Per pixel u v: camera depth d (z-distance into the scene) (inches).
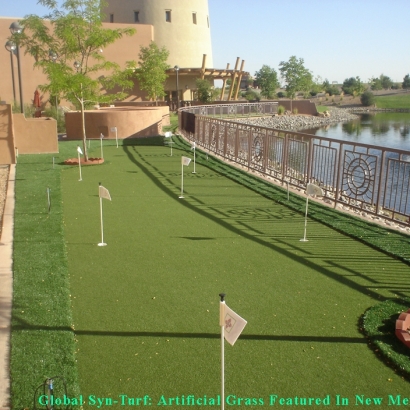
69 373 146.8
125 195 407.5
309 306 193.0
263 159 500.1
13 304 194.9
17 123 693.9
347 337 168.7
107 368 151.1
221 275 226.1
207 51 2081.7
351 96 3636.8
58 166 571.8
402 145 1150.3
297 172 426.3
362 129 1723.7
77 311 190.2
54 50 569.6
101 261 246.4
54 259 247.6
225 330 120.3
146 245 271.7
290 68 2285.9
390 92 4015.8
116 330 174.7
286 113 2059.5
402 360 151.8
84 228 307.4
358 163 340.2
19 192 419.2
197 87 1815.9
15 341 165.6
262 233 295.4
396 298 198.7
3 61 1384.1
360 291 207.5
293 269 233.5
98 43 561.9
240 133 571.2
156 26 1908.2
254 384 142.3
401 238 277.7
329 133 1569.9
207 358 155.9
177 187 443.2
